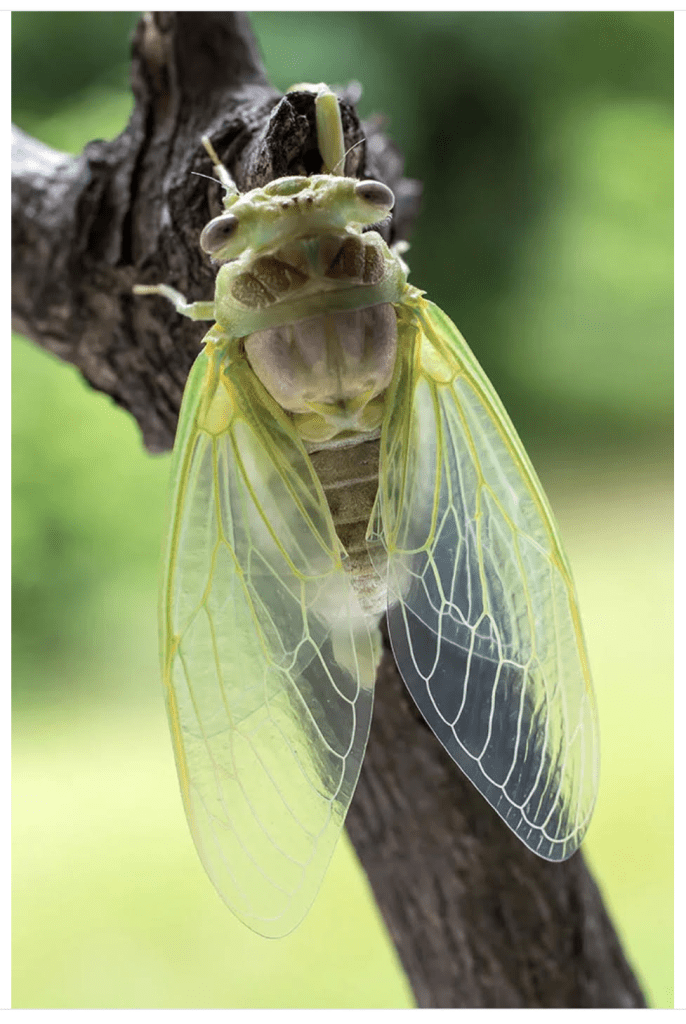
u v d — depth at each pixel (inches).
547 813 12.0
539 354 52.7
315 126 12.0
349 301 11.9
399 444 12.1
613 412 50.4
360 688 12.2
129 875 21.5
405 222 13.9
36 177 12.9
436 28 51.3
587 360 52.1
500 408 12.1
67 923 19.8
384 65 49.8
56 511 33.5
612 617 31.6
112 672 31.1
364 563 12.2
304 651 12.1
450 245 53.6
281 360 11.9
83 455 33.7
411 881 12.7
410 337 12.1
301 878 12.0
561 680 12.0
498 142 53.6
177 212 12.3
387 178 13.7
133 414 13.1
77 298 12.8
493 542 12.1
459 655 12.1
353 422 12.0
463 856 12.6
